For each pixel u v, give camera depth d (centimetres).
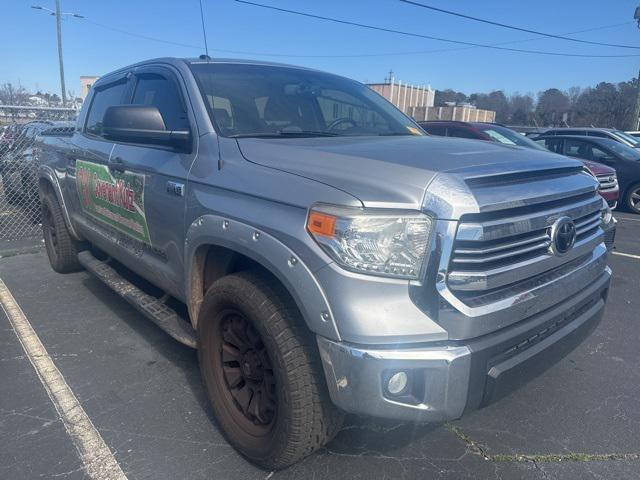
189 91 318
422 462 268
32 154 747
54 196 523
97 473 256
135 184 338
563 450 279
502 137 905
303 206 219
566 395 333
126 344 394
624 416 311
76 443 279
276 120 320
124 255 382
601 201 289
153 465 262
